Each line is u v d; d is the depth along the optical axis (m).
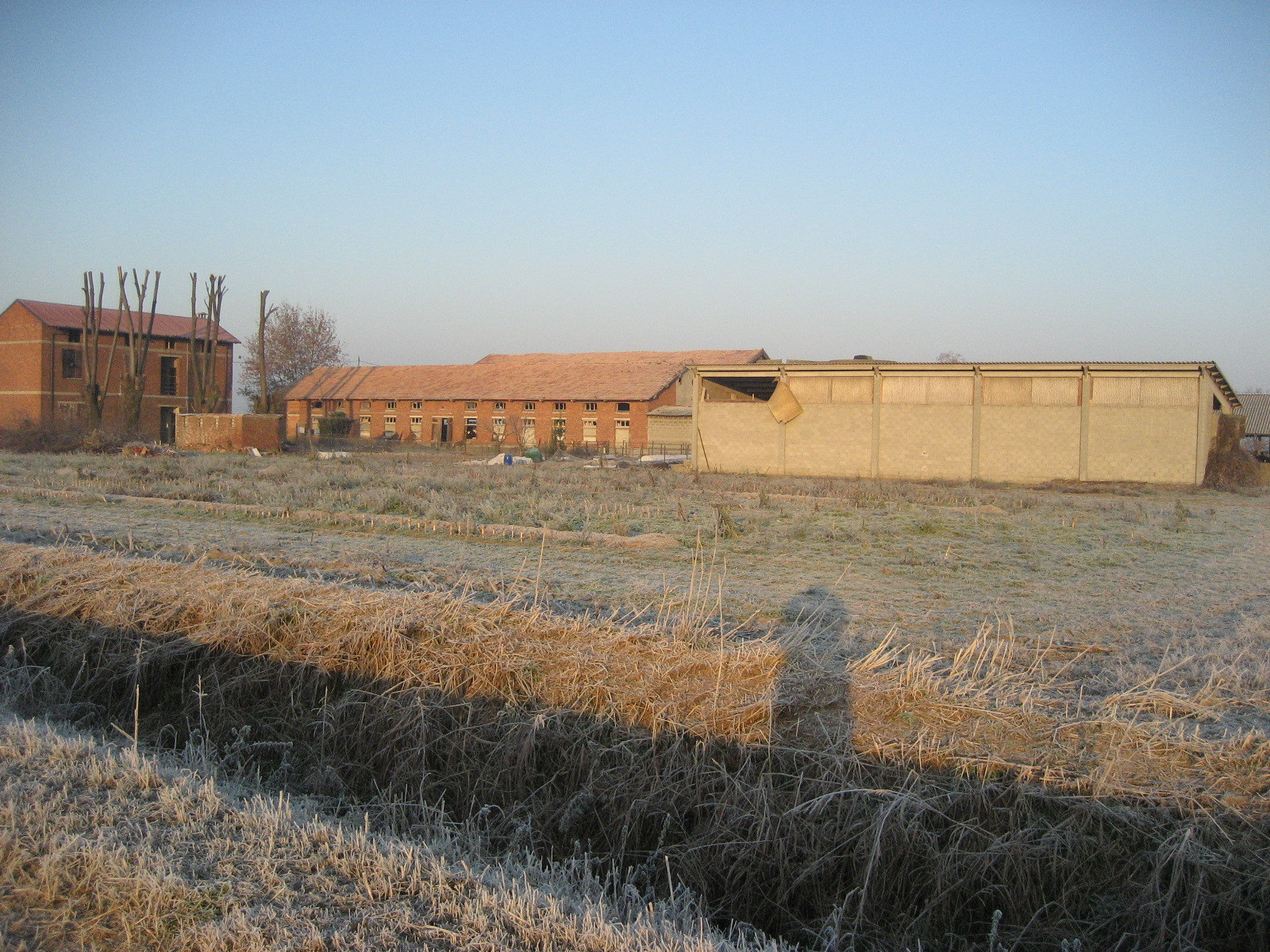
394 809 6.15
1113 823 5.32
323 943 3.75
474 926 4.00
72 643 8.55
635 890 4.96
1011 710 6.45
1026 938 5.01
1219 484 34.97
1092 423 35.75
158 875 4.12
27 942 3.66
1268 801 5.31
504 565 12.59
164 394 61.56
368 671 7.67
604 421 61.03
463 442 62.88
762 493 22.73
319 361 91.38
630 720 6.56
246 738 7.39
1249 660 8.13
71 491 20.89
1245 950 4.91
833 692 6.72
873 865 5.21
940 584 11.90
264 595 8.80
